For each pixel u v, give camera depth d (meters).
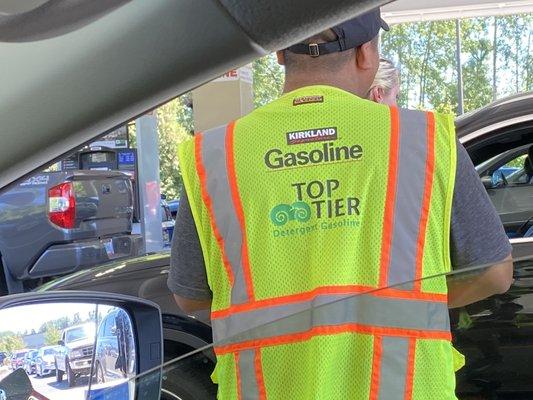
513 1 9.03
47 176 6.59
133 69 0.96
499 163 3.37
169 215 12.00
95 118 1.01
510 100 3.45
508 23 16.86
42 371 1.83
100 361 1.94
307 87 1.43
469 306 1.76
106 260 7.00
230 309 1.36
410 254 1.32
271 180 1.36
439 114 1.39
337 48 1.48
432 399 1.30
